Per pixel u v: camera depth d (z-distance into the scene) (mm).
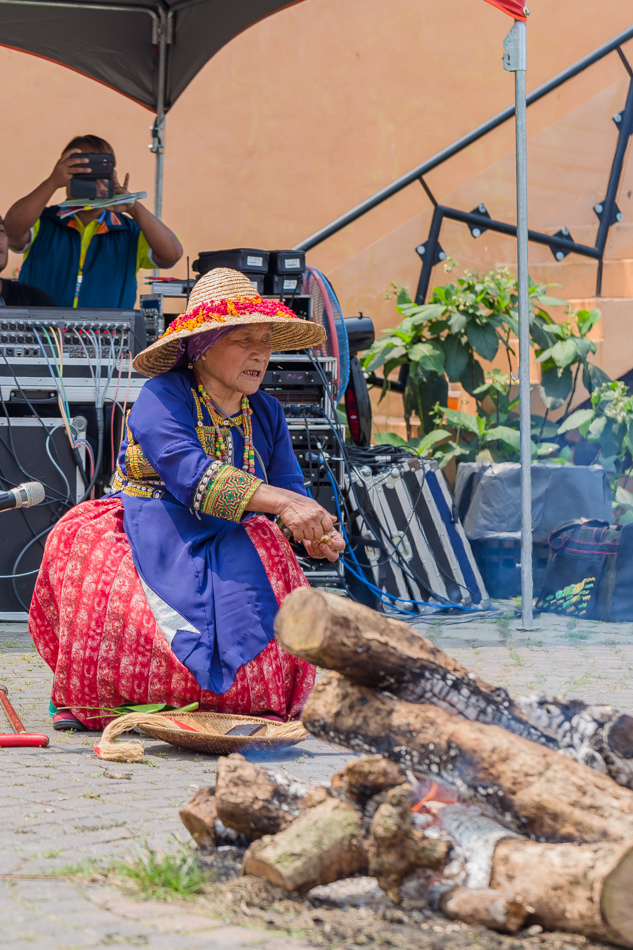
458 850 2383
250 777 2672
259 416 5086
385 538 8344
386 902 2424
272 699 4488
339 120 12477
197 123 12281
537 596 9039
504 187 12633
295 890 2406
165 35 10500
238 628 4512
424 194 12570
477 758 2426
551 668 6094
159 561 4648
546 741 2672
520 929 2246
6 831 2998
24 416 7762
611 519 9406
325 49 12430
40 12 10070
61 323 7664
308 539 4500
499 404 11617
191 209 12328
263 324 4742
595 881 2107
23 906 2352
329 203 12492
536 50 12609
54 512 7598
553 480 9164
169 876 2488
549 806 2324
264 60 12367
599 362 11891
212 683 4438
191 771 3893
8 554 7586
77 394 7633
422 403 11492
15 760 4000
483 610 8508
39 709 5090
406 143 12555
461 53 12547
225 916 2309
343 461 8258
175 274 12312
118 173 12164
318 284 8742
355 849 2434
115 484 5078
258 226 12422
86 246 9523
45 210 9633
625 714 2650
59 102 12047
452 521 8688
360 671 2609
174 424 4688
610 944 2154
